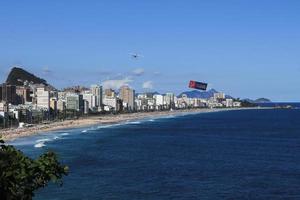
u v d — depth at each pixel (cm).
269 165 10156
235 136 19562
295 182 7925
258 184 7762
